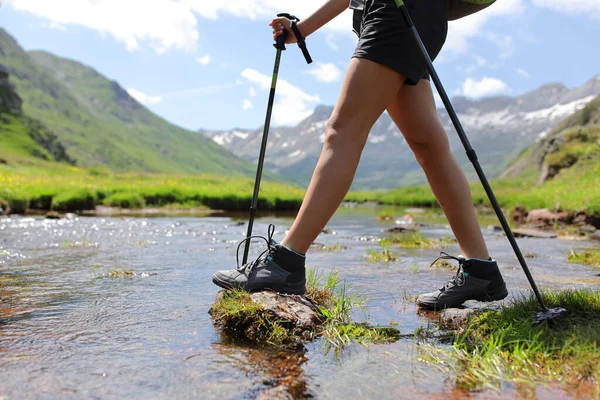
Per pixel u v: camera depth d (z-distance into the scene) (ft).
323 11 9.66
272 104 10.05
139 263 16.52
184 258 17.90
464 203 10.15
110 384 6.09
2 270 14.89
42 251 19.69
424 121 9.90
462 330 8.63
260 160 10.05
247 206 69.82
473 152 8.80
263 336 8.20
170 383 6.15
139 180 90.02
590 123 182.09
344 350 7.59
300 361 7.06
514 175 209.56
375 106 9.07
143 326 8.76
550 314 8.14
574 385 6.09
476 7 9.48
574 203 39.09
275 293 9.36
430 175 10.30
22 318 9.24
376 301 11.00
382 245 23.93
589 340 7.04
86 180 83.41
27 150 393.09
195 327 8.72
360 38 9.20
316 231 9.43
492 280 10.10
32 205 54.60
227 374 6.48
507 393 5.92
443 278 14.02
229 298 9.20
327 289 11.28
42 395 5.75
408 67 8.97
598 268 16.37
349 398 5.78
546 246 24.43
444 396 5.85
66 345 7.64
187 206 66.13
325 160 9.20
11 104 460.14
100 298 10.99
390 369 6.75
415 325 9.02
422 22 8.98
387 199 108.17
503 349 7.36
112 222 38.04
